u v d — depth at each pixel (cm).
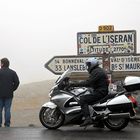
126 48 1692
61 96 1162
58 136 1080
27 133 1127
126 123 1162
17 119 1775
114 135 1091
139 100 1384
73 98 1156
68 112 1154
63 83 1170
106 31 1703
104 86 1148
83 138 1050
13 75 1367
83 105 1138
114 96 1155
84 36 1717
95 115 1142
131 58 1664
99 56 1681
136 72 1659
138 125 1291
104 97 1151
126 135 1091
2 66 1374
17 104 2327
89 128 1219
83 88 1174
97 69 1156
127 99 1138
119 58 1667
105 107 1141
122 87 1210
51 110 1186
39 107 2188
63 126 1248
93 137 1063
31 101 2467
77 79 1677
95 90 1148
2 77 1358
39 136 1078
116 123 1163
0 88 1358
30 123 1650
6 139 1038
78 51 1717
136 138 1045
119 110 1136
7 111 1361
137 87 1150
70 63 1689
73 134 1112
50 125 1193
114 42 1700
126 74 1661
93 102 1147
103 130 1178
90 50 1711
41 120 1198
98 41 1709
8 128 1232
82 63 1681
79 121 1166
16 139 1036
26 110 2048
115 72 1666
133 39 1689
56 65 1697
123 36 1695
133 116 1157
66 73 1174
